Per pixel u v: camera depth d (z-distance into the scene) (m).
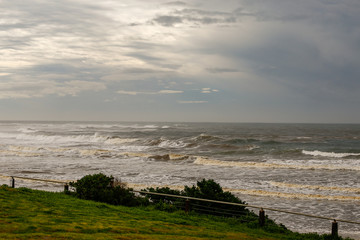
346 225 16.52
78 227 8.90
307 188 24.41
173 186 24.44
